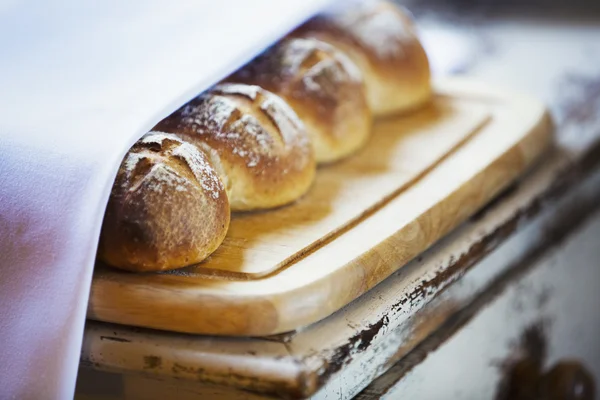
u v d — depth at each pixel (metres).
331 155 1.02
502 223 1.01
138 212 0.84
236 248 0.88
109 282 0.84
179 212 0.84
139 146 0.87
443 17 1.66
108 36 0.99
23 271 0.82
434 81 1.22
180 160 0.87
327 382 0.81
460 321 0.98
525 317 1.10
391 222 0.92
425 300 0.91
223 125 0.92
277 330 0.82
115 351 0.84
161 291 0.83
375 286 0.90
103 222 0.84
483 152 1.04
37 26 1.00
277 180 0.93
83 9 1.02
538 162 1.12
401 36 1.12
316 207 0.95
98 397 0.88
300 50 1.03
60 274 0.81
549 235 1.13
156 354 0.83
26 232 0.82
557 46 1.46
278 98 0.96
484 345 1.03
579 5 1.73
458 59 1.39
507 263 1.06
